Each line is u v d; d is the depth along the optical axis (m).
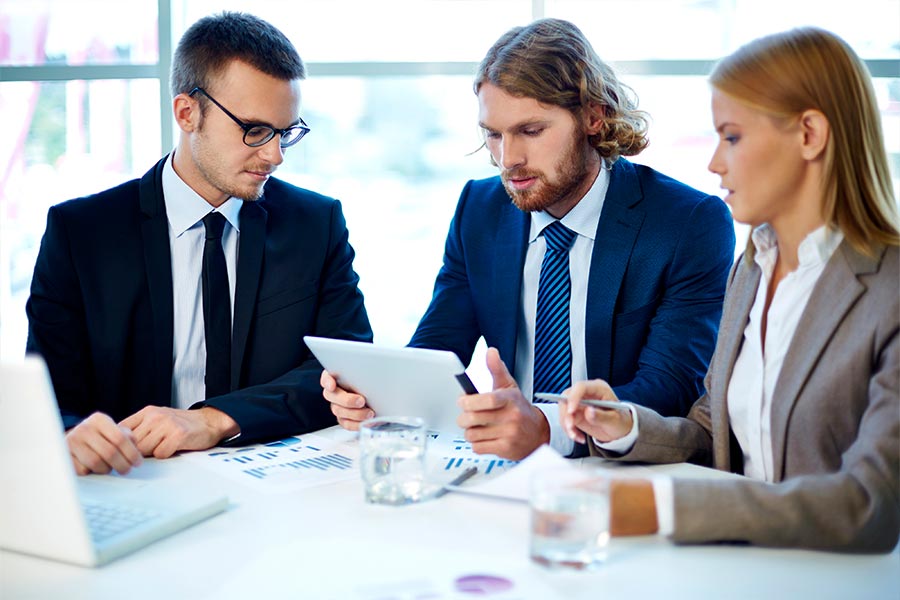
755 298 1.63
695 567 1.15
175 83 2.07
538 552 1.14
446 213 3.38
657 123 3.09
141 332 2.06
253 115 1.98
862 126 1.43
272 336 2.12
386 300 3.43
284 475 1.54
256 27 2.03
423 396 1.63
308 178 3.38
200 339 2.12
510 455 1.59
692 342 1.99
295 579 1.11
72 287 2.06
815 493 1.21
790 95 1.42
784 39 1.45
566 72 1.94
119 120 3.38
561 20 2.03
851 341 1.40
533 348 2.15
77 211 2.09
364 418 1.77
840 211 1.44
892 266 1.39
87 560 1.16
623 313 2.05
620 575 1.12
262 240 2.13
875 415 1.30
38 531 1.18
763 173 1.46
